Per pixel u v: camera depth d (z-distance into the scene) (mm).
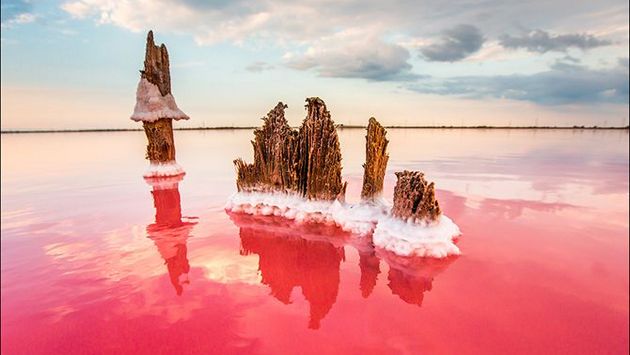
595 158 31891
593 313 6379
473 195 15570
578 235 10375
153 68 20906
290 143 12062
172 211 13406
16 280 7754
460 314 6383
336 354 5336
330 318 6293
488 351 5398
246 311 6543
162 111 20859
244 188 13328
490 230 10789
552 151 39906
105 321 6207
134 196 16250
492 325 6047
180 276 7992
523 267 8234
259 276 7996
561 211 12914
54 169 26781
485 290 7238
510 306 6621
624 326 5988
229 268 8414
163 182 19859
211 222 11914
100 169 26344
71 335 5828
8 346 5566
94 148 52562
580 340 5648
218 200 15117
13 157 37656
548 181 19203
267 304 6793
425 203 9172
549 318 6230
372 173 11102
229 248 9641
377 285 7535
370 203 11180
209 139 76000
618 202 14305
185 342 5660
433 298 6941
